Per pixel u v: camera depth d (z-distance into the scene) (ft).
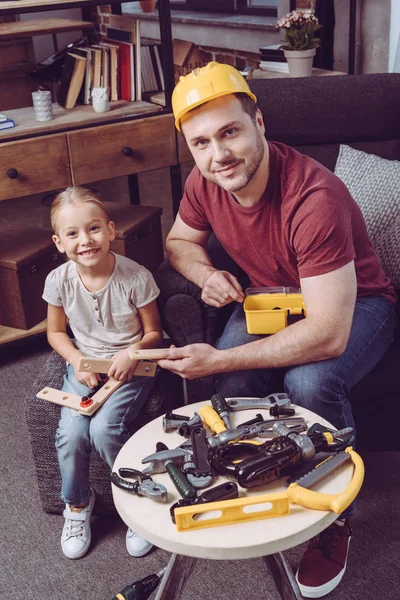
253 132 4.90
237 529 3.77
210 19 14.24
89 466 5.78
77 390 5.79
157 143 8.78
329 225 5.00
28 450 6.99
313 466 4.17
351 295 5.04
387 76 7.14
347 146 7.00
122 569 5.55
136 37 8.91
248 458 4.07
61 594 5.36
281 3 11.73
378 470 6.40
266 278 5.93
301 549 5.63
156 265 9.17
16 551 5.79
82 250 5.55
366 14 10.72
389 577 5.31
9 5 7.59
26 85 13.42
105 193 14.32
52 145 8.06
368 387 5.70
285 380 5.45
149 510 4.00
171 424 4.66
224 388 5.63
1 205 14.03
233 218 5.66
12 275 8.02
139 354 5.12
